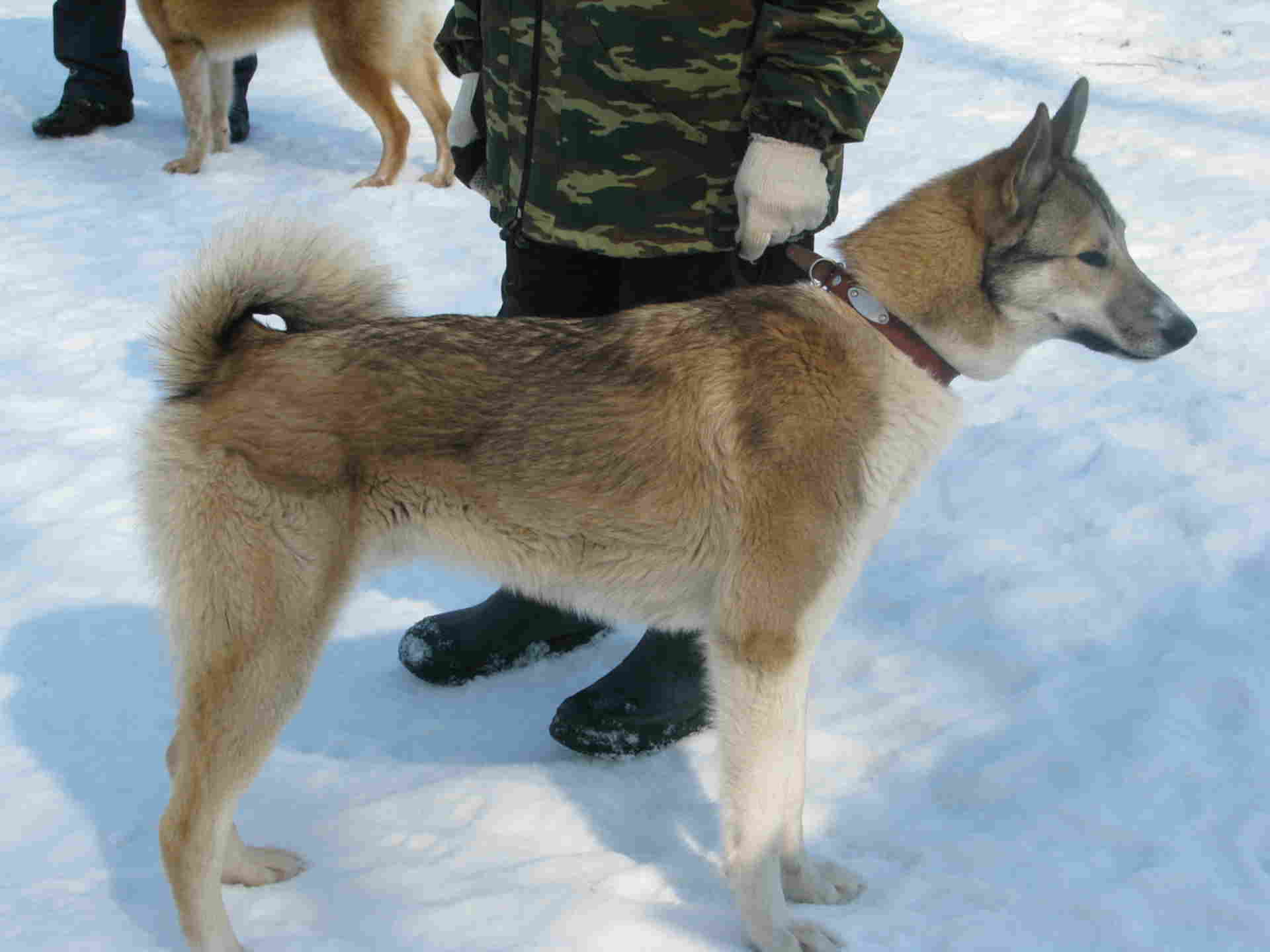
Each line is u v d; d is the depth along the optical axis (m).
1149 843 2.29
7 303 5.22
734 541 2.09
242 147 7.47
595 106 2.32
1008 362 2.25
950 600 3.17
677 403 2.10
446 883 2.24
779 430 2.06
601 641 3.18
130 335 4.96
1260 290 5.09
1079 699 2.74
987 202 2.12
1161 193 6.23
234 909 2.18
